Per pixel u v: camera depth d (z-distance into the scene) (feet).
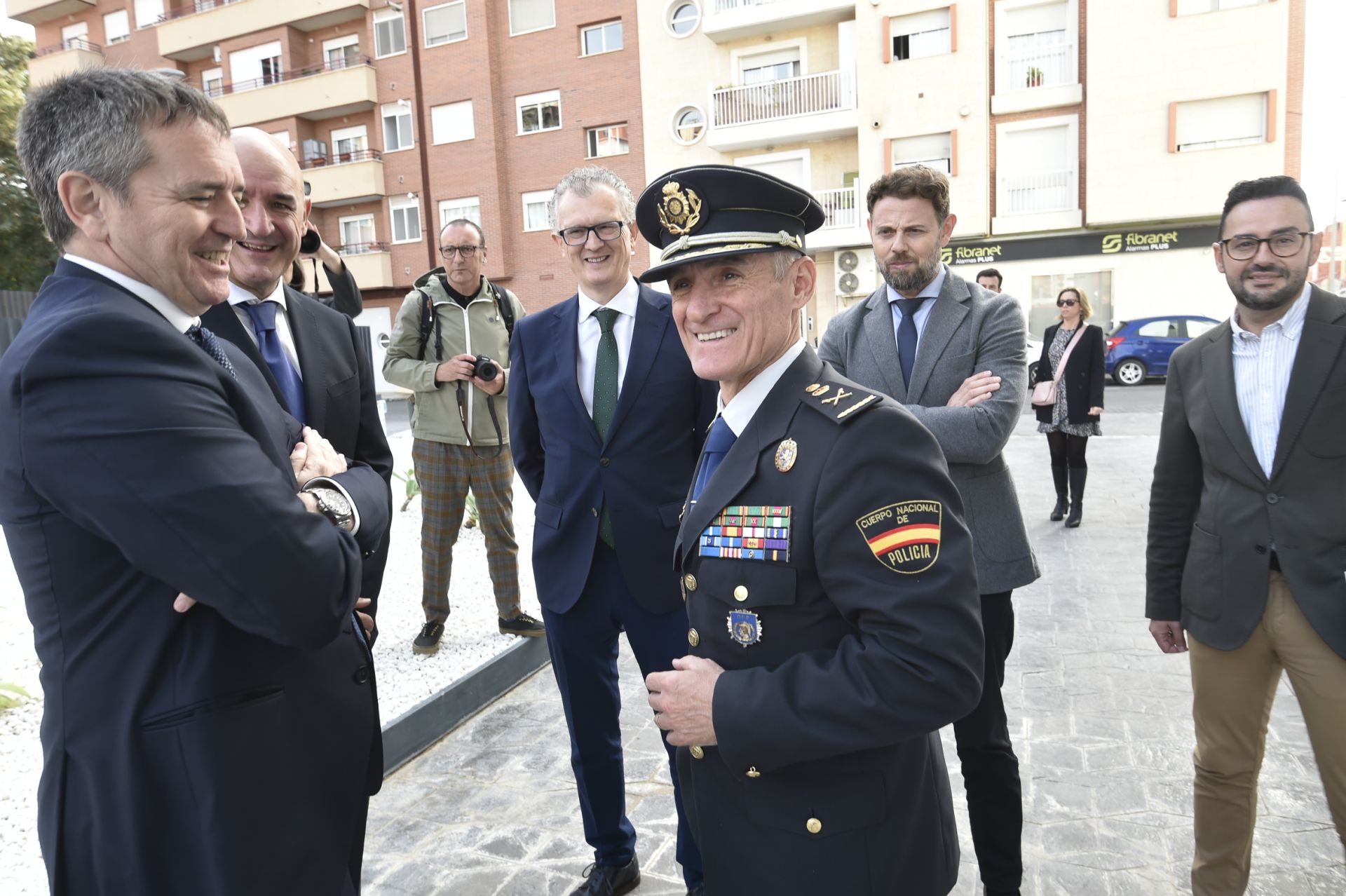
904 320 7.88
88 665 3.93
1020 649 13.51
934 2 59.36
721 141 65.62
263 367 5.95
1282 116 54.65
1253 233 6.22
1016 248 62.13
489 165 73.97
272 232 6.19
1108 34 57.11
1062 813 8.89
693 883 7.61
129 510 3.59
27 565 3.90
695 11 66.64
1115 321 57.11
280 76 80.23
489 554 14.06
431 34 74.74
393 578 18.12
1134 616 14.83
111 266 4.07
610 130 71.05
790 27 64.39
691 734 4.15
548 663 14.15
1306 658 6.27
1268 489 6.38
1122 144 57.72
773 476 4.22
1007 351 7.34
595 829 7.88
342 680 4.86
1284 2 53.72
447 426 13.30
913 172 7.52
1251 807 6.89
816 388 4.33
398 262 79.56
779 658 4.17
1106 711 11.25
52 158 3.92
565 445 8.07
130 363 3.66
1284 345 6.42
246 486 3.80
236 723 4.09
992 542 7.09
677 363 7.89
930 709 3.74
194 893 4.03
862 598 3.82
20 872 7.92
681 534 4.66
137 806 3.90
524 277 75.51
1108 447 33.35
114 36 88.63
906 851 4.16
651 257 65.26
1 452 3.76
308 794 4.48
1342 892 7.47
